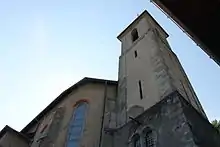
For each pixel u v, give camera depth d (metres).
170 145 11.88
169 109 13.74
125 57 24.98
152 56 20.59
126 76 21.77
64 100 23.47
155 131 13.40
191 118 13.03
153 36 23.67
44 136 19.12
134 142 14.24
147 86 17.92
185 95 17.48
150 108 15.20
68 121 19.98
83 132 18.09
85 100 21.08
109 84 22.50
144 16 29.52
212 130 14.59
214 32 5.59
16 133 22.92
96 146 16.48
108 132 16.94
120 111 18.48
